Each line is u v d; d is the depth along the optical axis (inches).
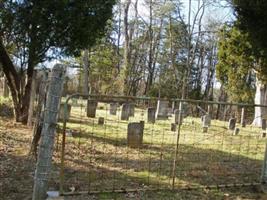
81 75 2009.1
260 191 319.9
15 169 323.9
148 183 318.7
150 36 2166.6
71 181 303.9
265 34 802.2
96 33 619.2
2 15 574.6
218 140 587.8
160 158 413.1
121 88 1791.3
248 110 1202.6
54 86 227.5
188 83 1993.1
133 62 2028.8
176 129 684.1
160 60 2175.2
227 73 1255.5
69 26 589.0
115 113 833.5
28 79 605.0
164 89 2049.7
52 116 228.5
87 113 717.9
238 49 1002.7
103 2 605.9
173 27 2047.2
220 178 352.8
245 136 645.3
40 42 587.5
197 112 1007.0
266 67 964.0
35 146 372.5
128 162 385.7
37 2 568.4
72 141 462.6
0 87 985.5
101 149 434.9
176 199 284.8
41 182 231.0
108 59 1977.1
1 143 421.1
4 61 599.5
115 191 286.4
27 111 605.6
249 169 396.8
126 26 1844.2
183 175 352.8
